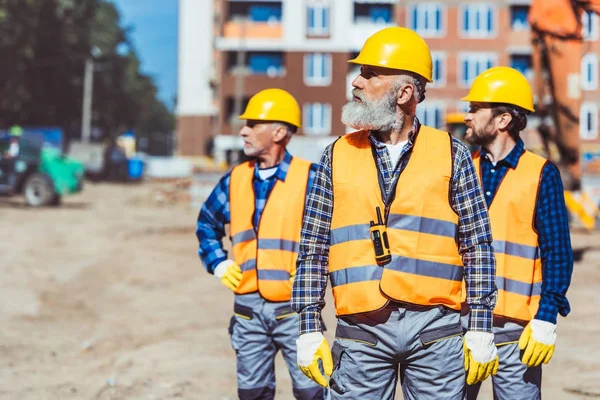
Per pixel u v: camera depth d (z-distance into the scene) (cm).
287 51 5281
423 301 348
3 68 5431
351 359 357
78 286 1338
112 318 1104
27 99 5619
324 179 364
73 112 6225
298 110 523
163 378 770
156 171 5994
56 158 2938
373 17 5300
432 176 352
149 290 1319
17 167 2875
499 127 448
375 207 353
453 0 5034
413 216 351
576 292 1196
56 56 5747
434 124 5066
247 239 507
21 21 5494
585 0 1562
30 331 1017
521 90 448
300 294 362
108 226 2233
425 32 5075
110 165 5375
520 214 434
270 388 514
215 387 742
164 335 994
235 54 5366
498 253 434
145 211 2825
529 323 412
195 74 6019
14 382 765
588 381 729
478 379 349
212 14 5984
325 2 5269
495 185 443
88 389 737
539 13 1617
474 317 349
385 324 352
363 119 353
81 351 912
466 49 5066
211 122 6006
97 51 6500
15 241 1866
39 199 2875
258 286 501
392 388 364
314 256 364
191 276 1448
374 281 351
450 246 354
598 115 5028
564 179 1862
